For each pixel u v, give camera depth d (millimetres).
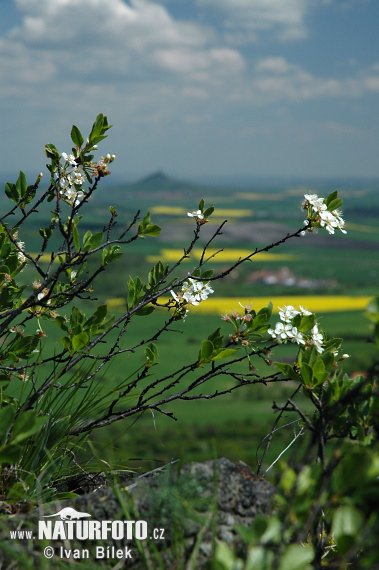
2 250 2865
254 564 1422
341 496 1492
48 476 2562
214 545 1752
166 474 2051
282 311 2742
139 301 3162
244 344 2760
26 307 2686
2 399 2691
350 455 1485
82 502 2074
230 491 2061
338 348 2748
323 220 2826
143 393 2885
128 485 2211
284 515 1604
